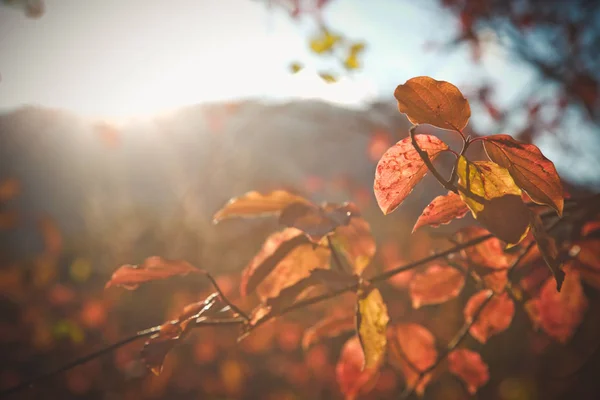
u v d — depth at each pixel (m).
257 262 1.00
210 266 5.49
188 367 4.86
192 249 5.87
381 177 0.76
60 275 6.44
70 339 4.83
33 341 4.57
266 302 0.89
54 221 6.35
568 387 3.43
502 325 1.19
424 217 0.80
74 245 7.05
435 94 0.71
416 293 1.20
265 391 4.70
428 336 1.20
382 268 3.22
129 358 4.91
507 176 0.70
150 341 0.85
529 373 3.68
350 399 1.18
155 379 4.65
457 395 3.67
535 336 3.54
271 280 1.02
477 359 1.21
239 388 4.62
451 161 2.36
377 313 0.90
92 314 4.90
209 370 4.84
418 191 4.17
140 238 6.86
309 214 0.93
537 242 0.73
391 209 0.77
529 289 1.15
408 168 0.75
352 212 0.96
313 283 0.89
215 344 4.65
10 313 4.85
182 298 4.72
